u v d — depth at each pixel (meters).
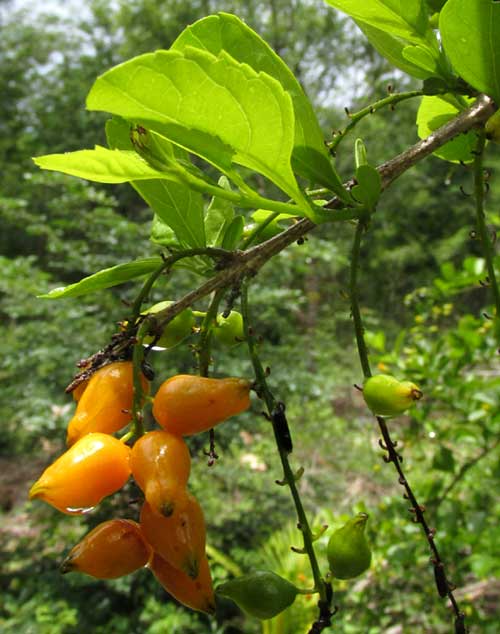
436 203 17.92
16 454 9.34
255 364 0.97
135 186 1.11
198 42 1.06
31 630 5.56
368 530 3.75
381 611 4.02
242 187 0.98
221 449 7.47
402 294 17.45
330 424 9.37
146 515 0.91
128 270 1.12
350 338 13.98
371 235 18.19
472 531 3.37
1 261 7.30
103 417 0.96
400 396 1.00
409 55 1.19
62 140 14.15
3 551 7.57
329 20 15.62
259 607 0.94
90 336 7.09
